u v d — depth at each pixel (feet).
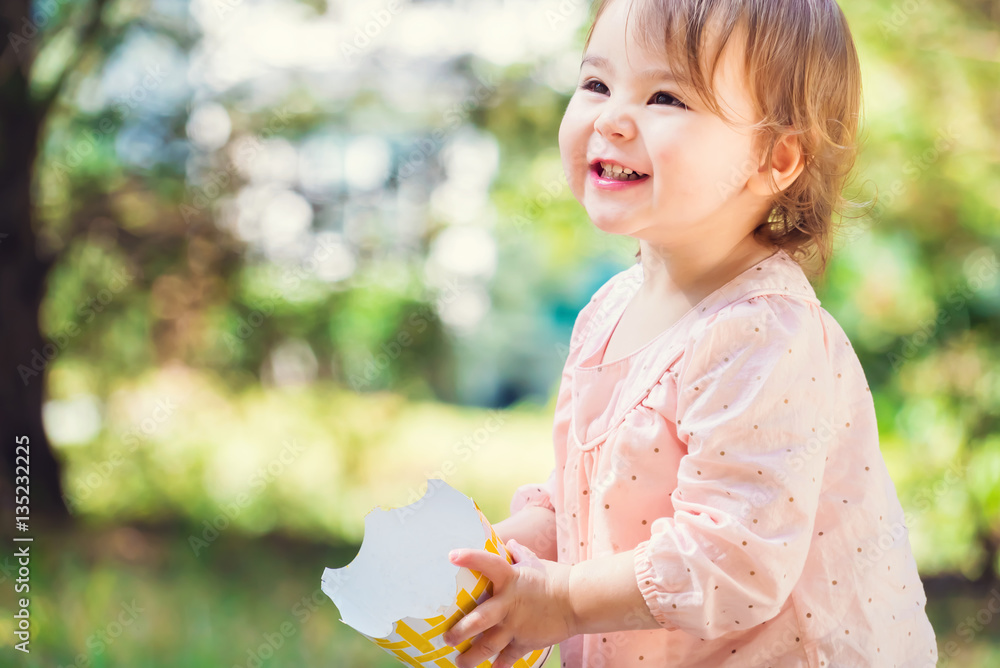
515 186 19.17
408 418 21.38
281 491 19.74
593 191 4.09
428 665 3.76
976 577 15.94
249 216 18.56
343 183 18.62
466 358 25.53
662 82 3.90
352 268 18.79
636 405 4.12
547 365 29.32
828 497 4.07
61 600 13.16
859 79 4.48
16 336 18.38
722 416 3.79
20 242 18.35
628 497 4.07
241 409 19.86
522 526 4.74
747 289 4.02
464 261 20.57
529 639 3.83
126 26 18.16
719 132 3.91
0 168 18.21
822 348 3.99
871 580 4.07
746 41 3.90
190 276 18.79
